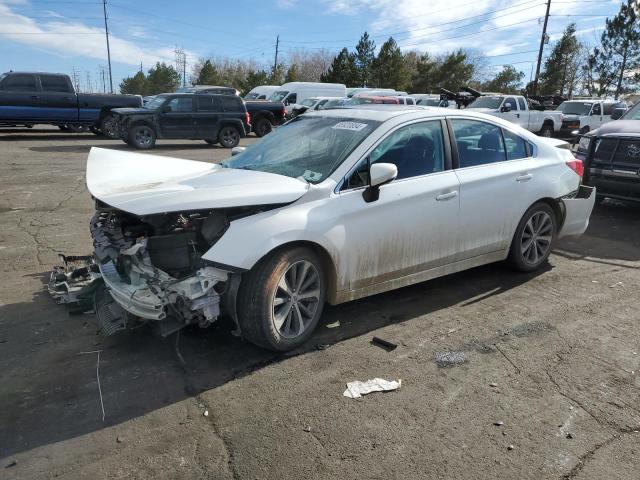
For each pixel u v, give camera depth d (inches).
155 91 3289.9
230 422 112.7
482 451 104.3
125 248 134.9
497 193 182.9
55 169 462.6
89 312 163.9
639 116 338.0
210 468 99.3
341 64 2165.4
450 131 176.2
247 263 128.6
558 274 208.8
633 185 287.1
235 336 150.5
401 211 156.7
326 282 149.6
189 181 151.9
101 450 103.9
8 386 124.9
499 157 190.5
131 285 133.2
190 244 134.7
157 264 132.4
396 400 121.3
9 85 681.0
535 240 204.1
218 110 706.2
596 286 195.9
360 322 162.1
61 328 153.9
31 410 116.2
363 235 149.5
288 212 137.7
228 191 133.3
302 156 162.9
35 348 142.3
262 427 111.1
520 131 201.9
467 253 179.6
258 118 908.0
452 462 101.2
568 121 893.8
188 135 693.3
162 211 122.0
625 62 2058.3
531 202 194.4
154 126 670.5
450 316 167.2
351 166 150.6
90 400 120.0
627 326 161.3
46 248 230.4
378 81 2233.0
